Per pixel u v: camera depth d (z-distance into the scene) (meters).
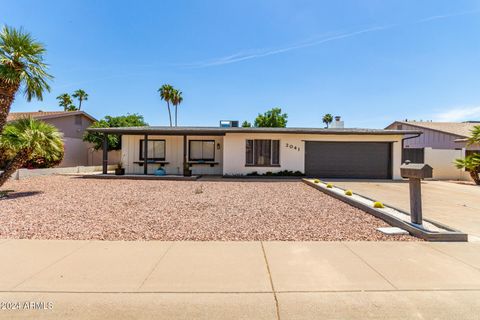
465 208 7.73
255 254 4.03
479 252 4.16
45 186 11.43
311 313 2.64
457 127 22.56
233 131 14.77
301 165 15.47
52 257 3.86
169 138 16.72
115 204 7.66
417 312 2.66
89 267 3.55
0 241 4.50
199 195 9.35
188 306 2.74
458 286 3.14
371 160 15.53
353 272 3.47
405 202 8.41
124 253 4.03
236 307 2.73
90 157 24.42
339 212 6.82
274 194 9.71
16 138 9.39
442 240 4.67
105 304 2.76
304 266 3.63
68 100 41.06
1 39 8.84
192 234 4.98
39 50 9.31
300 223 5.79
